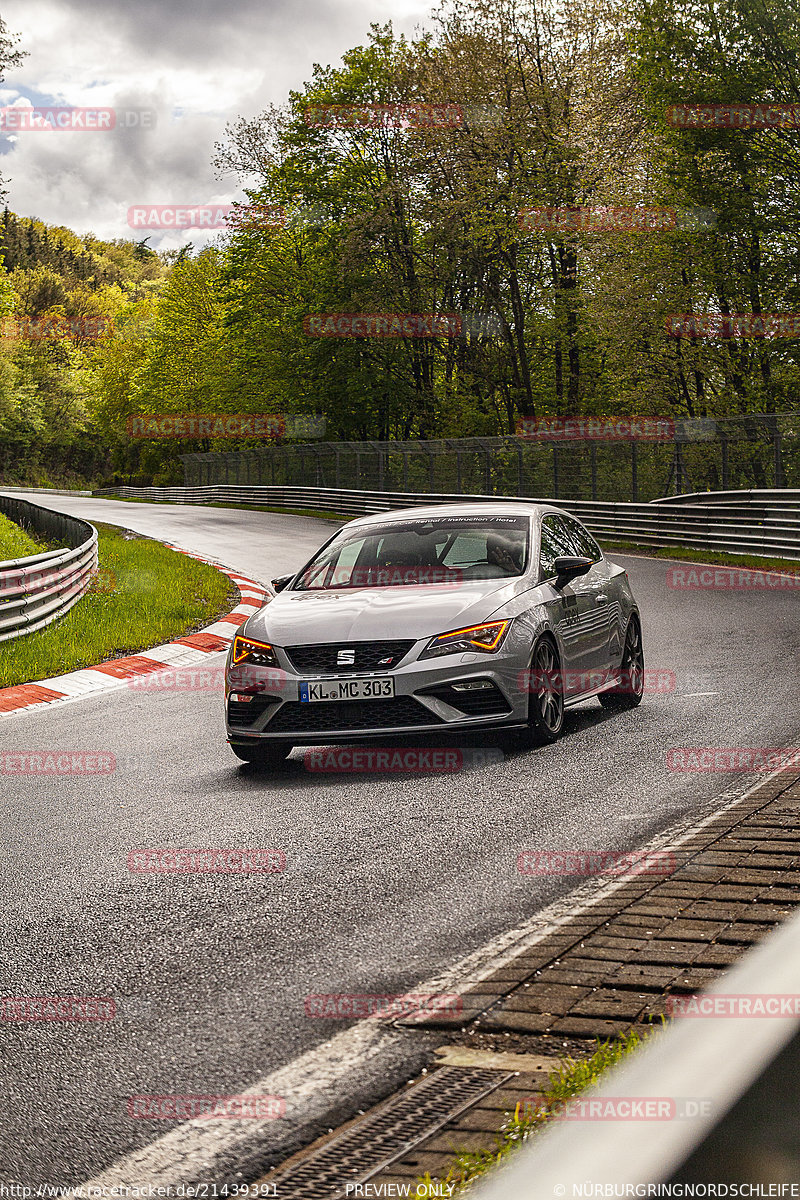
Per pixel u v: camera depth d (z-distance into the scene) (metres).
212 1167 2.41
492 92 37.31
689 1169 0.57
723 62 29.86
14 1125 2.68
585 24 36.44
